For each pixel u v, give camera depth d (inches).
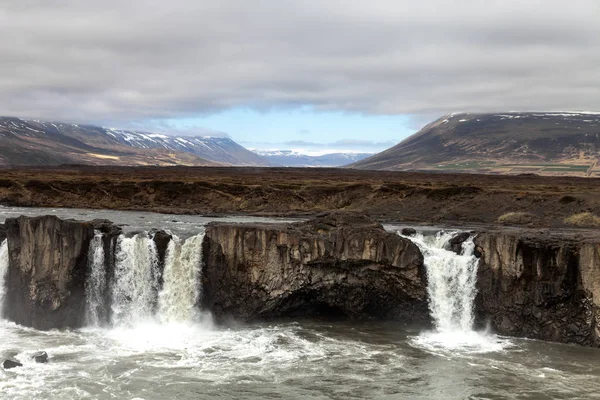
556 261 2345.0
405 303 2586.1
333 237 2576.3
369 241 2544.3
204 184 6082.7
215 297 2664.9
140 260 2689.5
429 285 2551.7
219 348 2273.6
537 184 6653.5
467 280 2536.9
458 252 2647.6
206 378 1947.6
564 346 2289.6
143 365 2066.9
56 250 2598.4
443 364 2087.8
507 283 2438.5
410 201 5123.0
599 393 1835.6
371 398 1803.6
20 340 2358.5
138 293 2679.6
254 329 2536.9
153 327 2618.1
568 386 1889.8
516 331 2425.0
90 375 1958.7
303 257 2573.8
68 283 2588.6
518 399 1792.6
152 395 1804.9
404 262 2522.1
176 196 5999.0
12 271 2667.3
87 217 4569.4
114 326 2623.0
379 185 5590.6
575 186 6122.1
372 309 2652.6
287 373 2000.5
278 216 4827.8
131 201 5999.0
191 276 2689.5
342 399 1795.0
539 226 3860.7
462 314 2527.1
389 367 2060.8
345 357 2159.2
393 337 2418.8
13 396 1769.2
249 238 2610.7
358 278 2591.0
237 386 1884.8
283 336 2426.2
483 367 2058.3
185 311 2669.8
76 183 6254.9
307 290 2618.1
